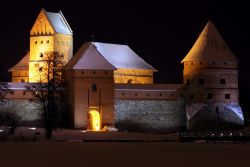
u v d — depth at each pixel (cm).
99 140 8669
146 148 6334
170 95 12238
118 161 4684
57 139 9012
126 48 14238
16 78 14250
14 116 10988
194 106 12306
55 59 12006
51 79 11056
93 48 11850
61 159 4841
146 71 13925
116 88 11681
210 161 4669
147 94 12012
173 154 5409
